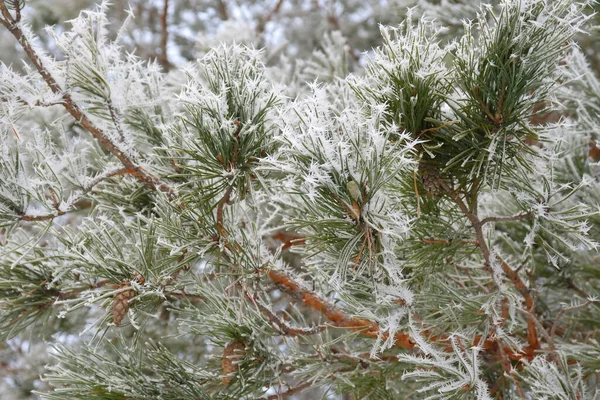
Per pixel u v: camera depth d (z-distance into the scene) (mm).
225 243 1473
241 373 1487
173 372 1499
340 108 1546
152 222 1448
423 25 1390
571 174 1768
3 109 1460
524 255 1592
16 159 1478
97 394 1459
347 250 1345
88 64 1509
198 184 1449
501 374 1646
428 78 1363
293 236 1954
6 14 1444
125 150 1522
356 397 1624
